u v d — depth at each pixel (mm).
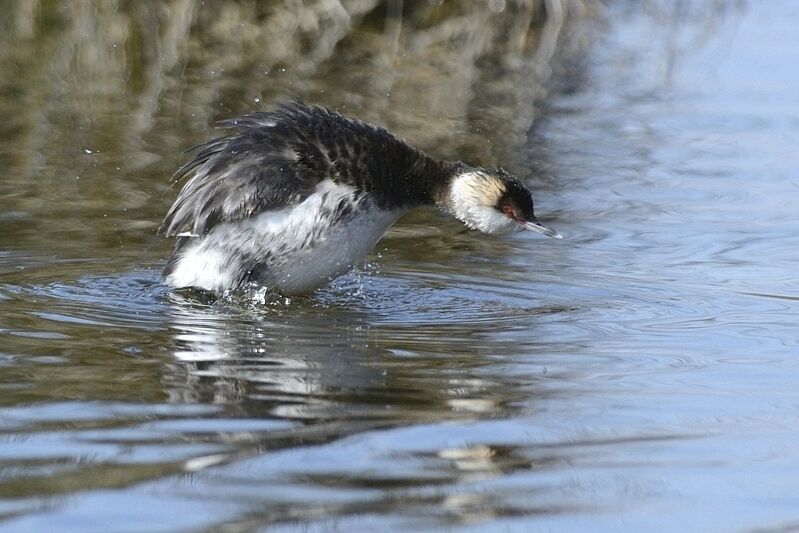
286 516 7227
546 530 7180
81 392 9289
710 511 7492
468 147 18781
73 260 13383
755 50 25531
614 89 22719
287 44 23750
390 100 21297
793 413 9203
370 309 12141
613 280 13352
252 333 11117
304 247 12492
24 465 7863
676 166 18141
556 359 10547
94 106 20078
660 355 10719
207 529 7039
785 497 7695
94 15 22859
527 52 25156
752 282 13273
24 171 16719
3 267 12992
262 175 12352
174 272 12641
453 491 7645
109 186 16250
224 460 8016
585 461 8211
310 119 12875
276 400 9242
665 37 26578
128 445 8242
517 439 8570
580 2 27422
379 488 7664
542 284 13203
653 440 8609
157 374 9781
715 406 9344
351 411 9031
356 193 12633
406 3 25516
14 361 10008
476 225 13742
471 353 10664
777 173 17812
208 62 22734
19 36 22984
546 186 17094
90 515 7188
